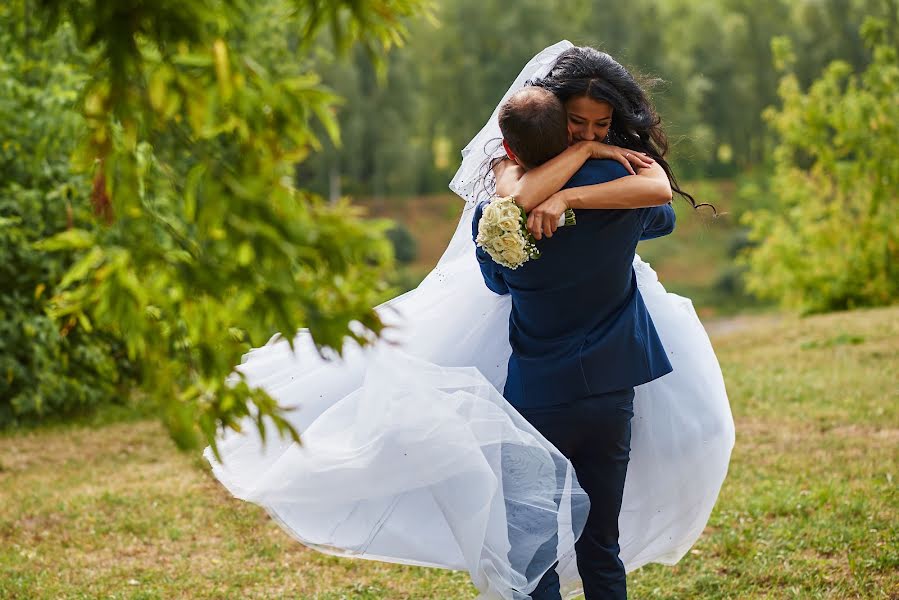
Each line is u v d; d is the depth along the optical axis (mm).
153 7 1549
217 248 1685
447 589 4363
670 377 3471
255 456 3363
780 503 5172
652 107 3168
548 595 3092
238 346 1830
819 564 4277
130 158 1687
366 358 3402
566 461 3010
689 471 3480
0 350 9234
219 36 1650
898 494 5234
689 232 55500
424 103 68312
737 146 70438
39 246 1631
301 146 1701
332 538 3283
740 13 73000
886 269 17891
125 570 4730
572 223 2818
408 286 48656
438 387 3119
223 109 1689
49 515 5793
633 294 3109
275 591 4406
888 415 7352
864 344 10805
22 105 8922
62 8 1650
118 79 1590
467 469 3000
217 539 5227
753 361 10586
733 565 4395
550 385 3002
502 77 68062
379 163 62656
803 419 7457
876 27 18125
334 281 1625
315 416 3406
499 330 3371
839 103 18203
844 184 18062
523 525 3018
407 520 3273
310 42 1737
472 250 3492
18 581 4547
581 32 67750
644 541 3559
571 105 2992
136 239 1666
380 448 3055
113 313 1642
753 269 20156
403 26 1795
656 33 67188
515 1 69188
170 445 8125
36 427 9289
